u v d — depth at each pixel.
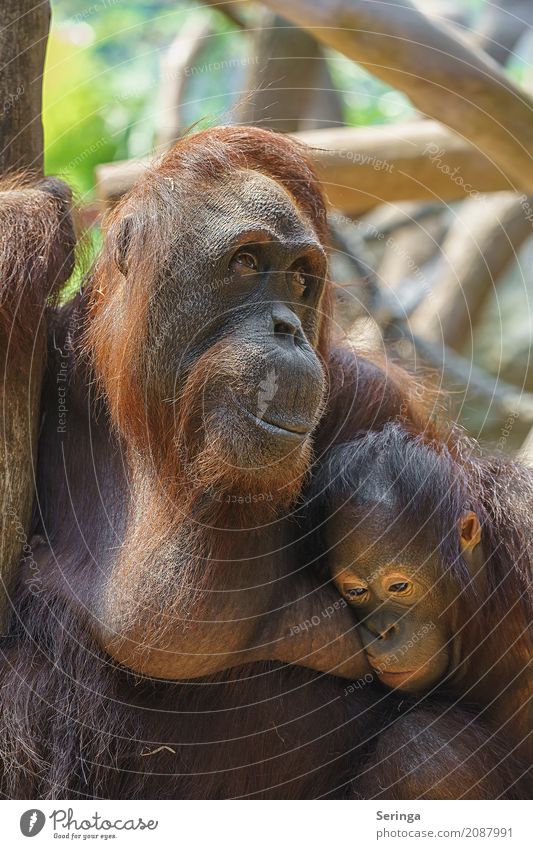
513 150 7.51
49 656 4.16
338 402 4.86
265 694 4.36
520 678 4.64
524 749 4.61
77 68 11.84
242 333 3.85
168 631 3.93
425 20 7.23
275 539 4.24
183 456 3.98
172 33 12.32
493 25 10.85
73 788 4.19
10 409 4.13
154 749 4.23
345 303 6.07
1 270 4.08
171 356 3.96
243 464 3.81
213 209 3.94
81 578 4.14
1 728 4.14
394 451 4.51
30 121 4.80
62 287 4.36
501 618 4.64
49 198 4.34
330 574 4.52
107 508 4.26
